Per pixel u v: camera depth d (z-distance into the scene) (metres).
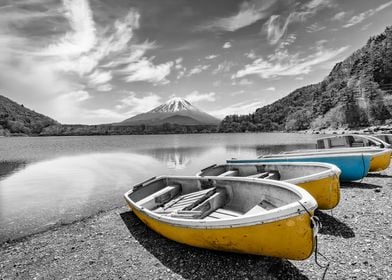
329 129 131.50
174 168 31.09
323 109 157.75
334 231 7.70
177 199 10.05
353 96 131.00
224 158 41.66
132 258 7.42
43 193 19.33
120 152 61.22
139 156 49.28
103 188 20.59
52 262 7.77
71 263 7.55
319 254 6.43
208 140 126.00
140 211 8.62
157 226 7.92
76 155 55.94
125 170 30.33
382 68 136.50
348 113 124.75
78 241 9.25
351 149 16.50
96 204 15.48
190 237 6.76
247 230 5.62
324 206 8.57
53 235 10.19
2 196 18.55
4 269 7.61
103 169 32.00
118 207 14.01
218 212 8.67
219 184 9.81
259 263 6.32
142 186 11.59
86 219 12.01
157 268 6.71
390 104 117.75
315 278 5.52
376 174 15.60
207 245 6.61
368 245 6.64
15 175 29.25
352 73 162.88
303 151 18.47
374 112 116.56
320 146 22.17
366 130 73.44
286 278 5.63
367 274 5.45
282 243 5.41
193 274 6.22
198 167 31.62
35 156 55.53
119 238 9.09
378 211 8.95
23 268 7.58
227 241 6.04
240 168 13.45
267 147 61.97
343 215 8.88
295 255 5.48
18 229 11.41
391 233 7.16
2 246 9.49
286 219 5.24
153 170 29.67
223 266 6.39
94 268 7.08
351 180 12.98
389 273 5.40
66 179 25.52
